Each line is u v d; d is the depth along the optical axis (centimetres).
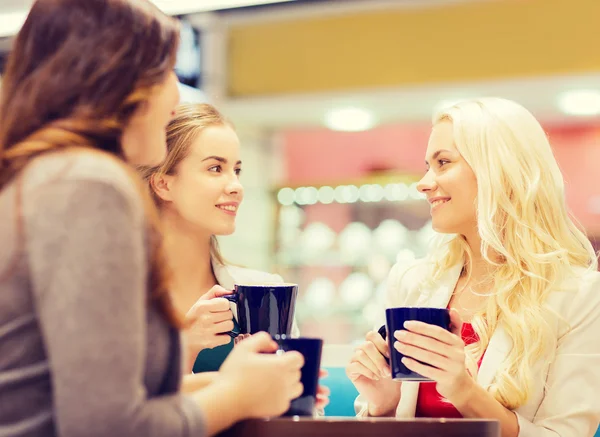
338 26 425
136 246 80
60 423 75
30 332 80
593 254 179
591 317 163
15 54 92
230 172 180
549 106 431
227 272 187
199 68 416
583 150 516
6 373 79
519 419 147
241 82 440
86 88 88
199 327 134
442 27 406
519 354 160
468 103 177
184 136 177
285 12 432
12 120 89
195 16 411
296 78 431
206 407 86
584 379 159
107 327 75
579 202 517
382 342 144
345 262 477
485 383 161
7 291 79
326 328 475
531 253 167
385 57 416
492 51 398
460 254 183
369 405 155
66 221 77
